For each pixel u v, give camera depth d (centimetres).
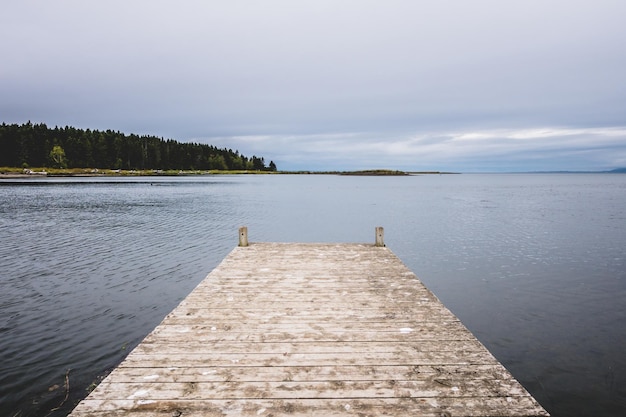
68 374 621
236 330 483
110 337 772
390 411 316
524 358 715
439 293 1118
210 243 1800
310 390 346
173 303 989
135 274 1260
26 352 698
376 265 845
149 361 400
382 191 6862
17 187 5941
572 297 1070
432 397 336
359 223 2636
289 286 682
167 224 2392
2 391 567
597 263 1478
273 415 311
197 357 409
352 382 360
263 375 373
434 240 2008
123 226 2284
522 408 320
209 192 5562
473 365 393
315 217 2944
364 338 459
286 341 451
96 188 5944
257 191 6188
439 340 454
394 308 567
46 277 1208
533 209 3581
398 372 378
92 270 1302
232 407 322
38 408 527
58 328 813
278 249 1031
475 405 324
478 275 1317
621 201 4531
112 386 352
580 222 2661
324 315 537
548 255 1630
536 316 928
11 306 945
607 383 627
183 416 310
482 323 887
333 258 918
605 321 892
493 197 5347
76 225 2298
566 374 657
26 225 2280
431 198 5112
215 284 695
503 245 1864
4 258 1458
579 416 546
